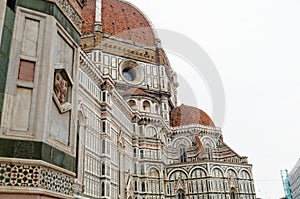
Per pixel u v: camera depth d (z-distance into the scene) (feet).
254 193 243.19
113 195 168.25
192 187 226.99
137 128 224.53
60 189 24.58
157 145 223.71
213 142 239.09
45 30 26.00
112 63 239.30
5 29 23.35
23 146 22.21
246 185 243.19
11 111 22.58
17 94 23.29
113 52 243.60
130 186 195.42
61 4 28.68
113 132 180.34
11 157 21.53
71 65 29.94
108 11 291.58
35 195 21.50
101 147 164.04
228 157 249.14
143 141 220.64
